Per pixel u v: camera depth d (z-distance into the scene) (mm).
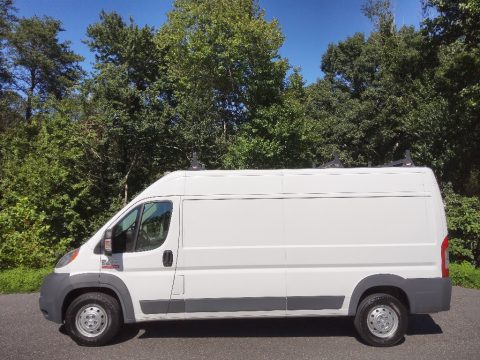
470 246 10508
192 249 5875
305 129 19156
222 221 5945
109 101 18156
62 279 5824
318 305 5902
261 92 19859
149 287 5820
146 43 19984
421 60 18609
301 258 5926
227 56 19375
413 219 6031
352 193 6039
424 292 5895
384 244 5977
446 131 15906
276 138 18469
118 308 5891
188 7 21297
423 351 5605
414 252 5969
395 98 21453
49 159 14812
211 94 21156
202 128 19484
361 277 5918
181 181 6023
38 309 7734
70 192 14023
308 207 5996
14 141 15820
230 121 22516
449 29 15570
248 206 5973
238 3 20828
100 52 20125
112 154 19078
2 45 38750
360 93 25938
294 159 19031
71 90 19312
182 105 19516
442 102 15906
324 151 23234
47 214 12953
